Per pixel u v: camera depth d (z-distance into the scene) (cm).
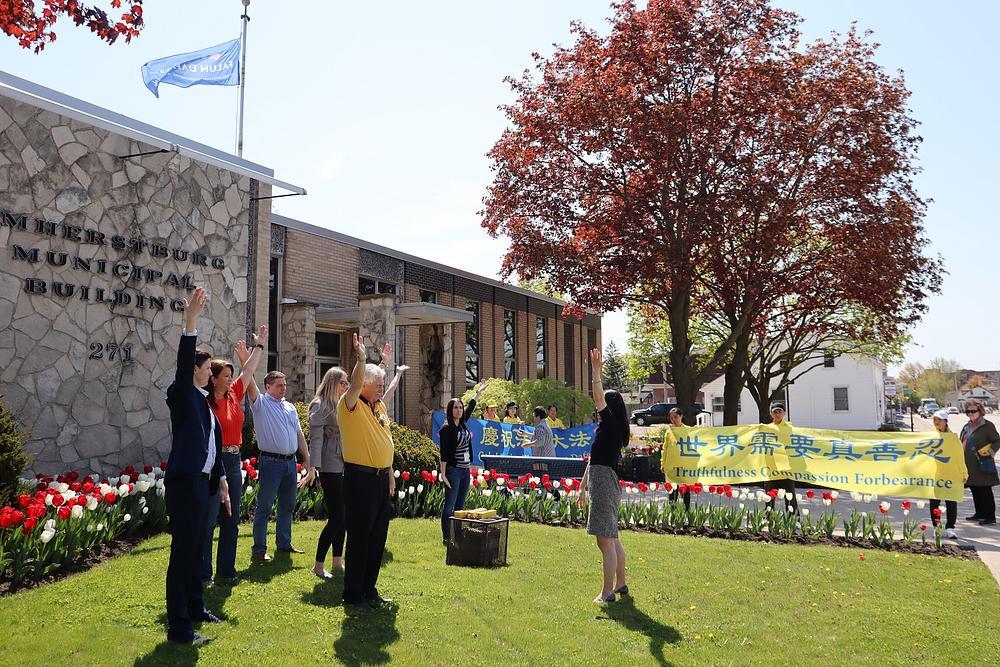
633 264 1827
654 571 787
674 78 1842
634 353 3341
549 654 532
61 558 661
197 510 520
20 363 975
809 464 1143
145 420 1137
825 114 1914
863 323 2519
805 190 1938
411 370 2369
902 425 6244
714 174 1825
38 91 986
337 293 2084
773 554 892
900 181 2008
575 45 1972
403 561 795
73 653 480
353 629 555
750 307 1997
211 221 1292
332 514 694
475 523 786
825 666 531
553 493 1329
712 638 583
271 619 566
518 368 3098
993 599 706
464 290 2728
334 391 706
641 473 1942
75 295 1046
